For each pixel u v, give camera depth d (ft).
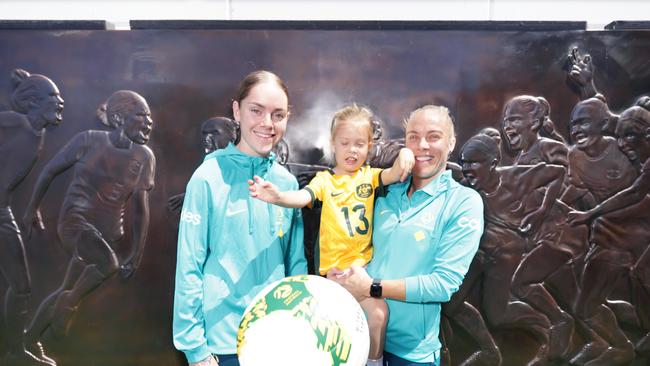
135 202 5.32
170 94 5.32
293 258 4.58
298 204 4.18
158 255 5.36
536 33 5.36
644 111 5.36
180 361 5.41
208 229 4.16
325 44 5.37
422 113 4.20
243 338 3.52
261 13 6.09
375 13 6.09
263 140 4.11
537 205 5.35
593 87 5.36
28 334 5.34
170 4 6.06
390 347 4.36
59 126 5.31
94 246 5.32
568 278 5.41
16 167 5.29
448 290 3.94
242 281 4.13
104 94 5.32
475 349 5.45
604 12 6.09
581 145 5.37
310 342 3.35
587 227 5.40
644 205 5.37
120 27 5.93
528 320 5.40
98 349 5.40
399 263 4.17
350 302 3.65
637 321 5.45
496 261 5.38
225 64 5.33
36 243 5.33
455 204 4.19
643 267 5.42
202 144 5.33
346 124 4.46
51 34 5.29
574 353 5.45
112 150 5.30
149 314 5.39
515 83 5.37
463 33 5.36
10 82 5.29
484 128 5.38
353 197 4.42
